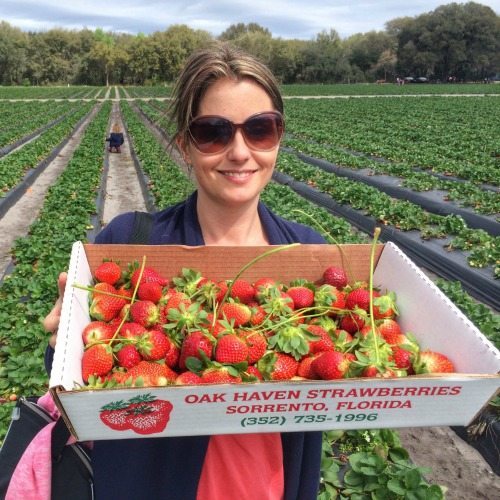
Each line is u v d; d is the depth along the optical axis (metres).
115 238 2.91
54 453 2.60
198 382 2.16
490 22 117.88
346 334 2.49
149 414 1.88
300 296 2.69
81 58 132.75
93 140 27.80
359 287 2.85
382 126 34.56
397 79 120.31
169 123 2.86
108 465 2.42
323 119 40.59
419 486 4.11
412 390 1.93
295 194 14.19
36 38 133.38
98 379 2.03
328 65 119.31
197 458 2.34
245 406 1.91
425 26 120.56
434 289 2.46
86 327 2.41
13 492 2.60
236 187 2.59
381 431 4.79
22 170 18.45
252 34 115.81
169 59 126.38
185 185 14.84
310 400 1.92
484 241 10.64
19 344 6.18
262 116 2.50
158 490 2.41
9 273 9.33
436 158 20.39
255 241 2.97
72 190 15.03
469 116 40.56
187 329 2.39
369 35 131.00
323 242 3.17
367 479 4.34
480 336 2.12
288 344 2.33
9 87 117.44
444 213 13.96
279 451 2.46
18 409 2.80
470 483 5.07
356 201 13.98
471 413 2.01
